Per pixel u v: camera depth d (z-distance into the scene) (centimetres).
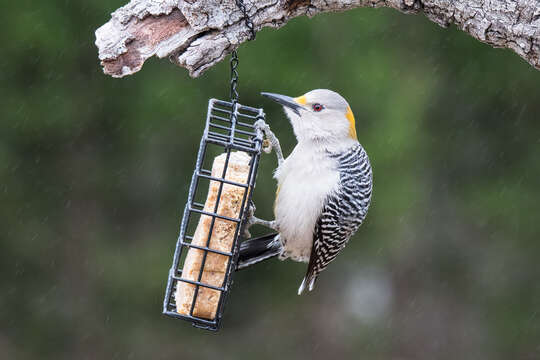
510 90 1631
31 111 1505
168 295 733
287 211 851
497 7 708
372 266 1780
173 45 679
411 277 1825
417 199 1580
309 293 1844
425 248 1764
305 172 839
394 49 1573
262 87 1470
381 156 1524
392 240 1623
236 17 690
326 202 841
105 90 1514
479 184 1691
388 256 1712
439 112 1638
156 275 1575
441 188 1681
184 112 1495
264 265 1692
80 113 1523
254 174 736
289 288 1727
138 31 671
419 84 1561
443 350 1814
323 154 840
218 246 744
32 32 1449
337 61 1523
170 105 1492
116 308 1617
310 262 884
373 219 1583
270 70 1474
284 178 851
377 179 1538
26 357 1595
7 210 1560
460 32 1581
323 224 851
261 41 1488
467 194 1692
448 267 1786
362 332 1859
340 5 742
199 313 754
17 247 1586
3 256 1589
